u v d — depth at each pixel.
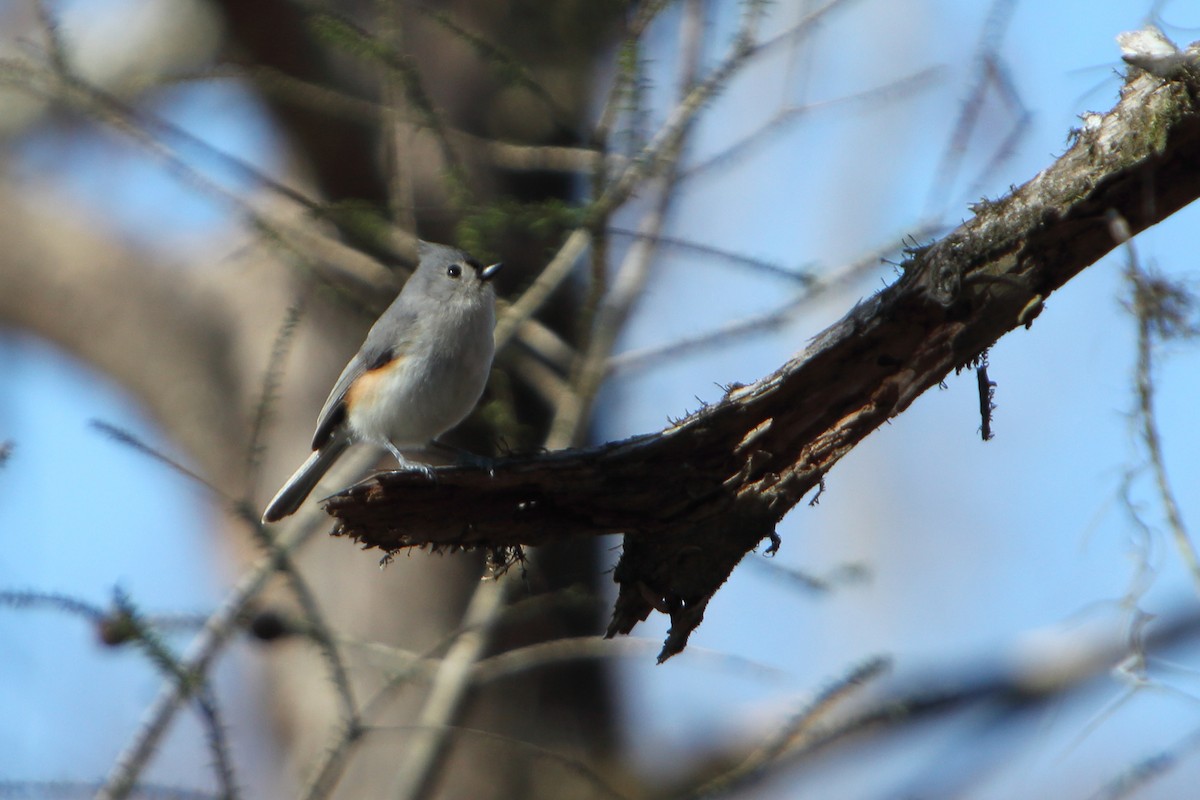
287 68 11.58
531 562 10.38
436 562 10.64
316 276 10.18
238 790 7.06
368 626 10.38
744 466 6.82
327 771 7.93
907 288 6.49
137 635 6.80
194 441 12.08
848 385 6.69
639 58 9.26
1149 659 6.34
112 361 12.87
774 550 6.96
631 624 7.11
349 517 7.09
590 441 11.52
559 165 9.77
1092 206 6.30
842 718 8.70
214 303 12.59
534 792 10.05
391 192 10.60
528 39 11.47
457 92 11.38
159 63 12.18
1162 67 6.12
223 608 8.38
